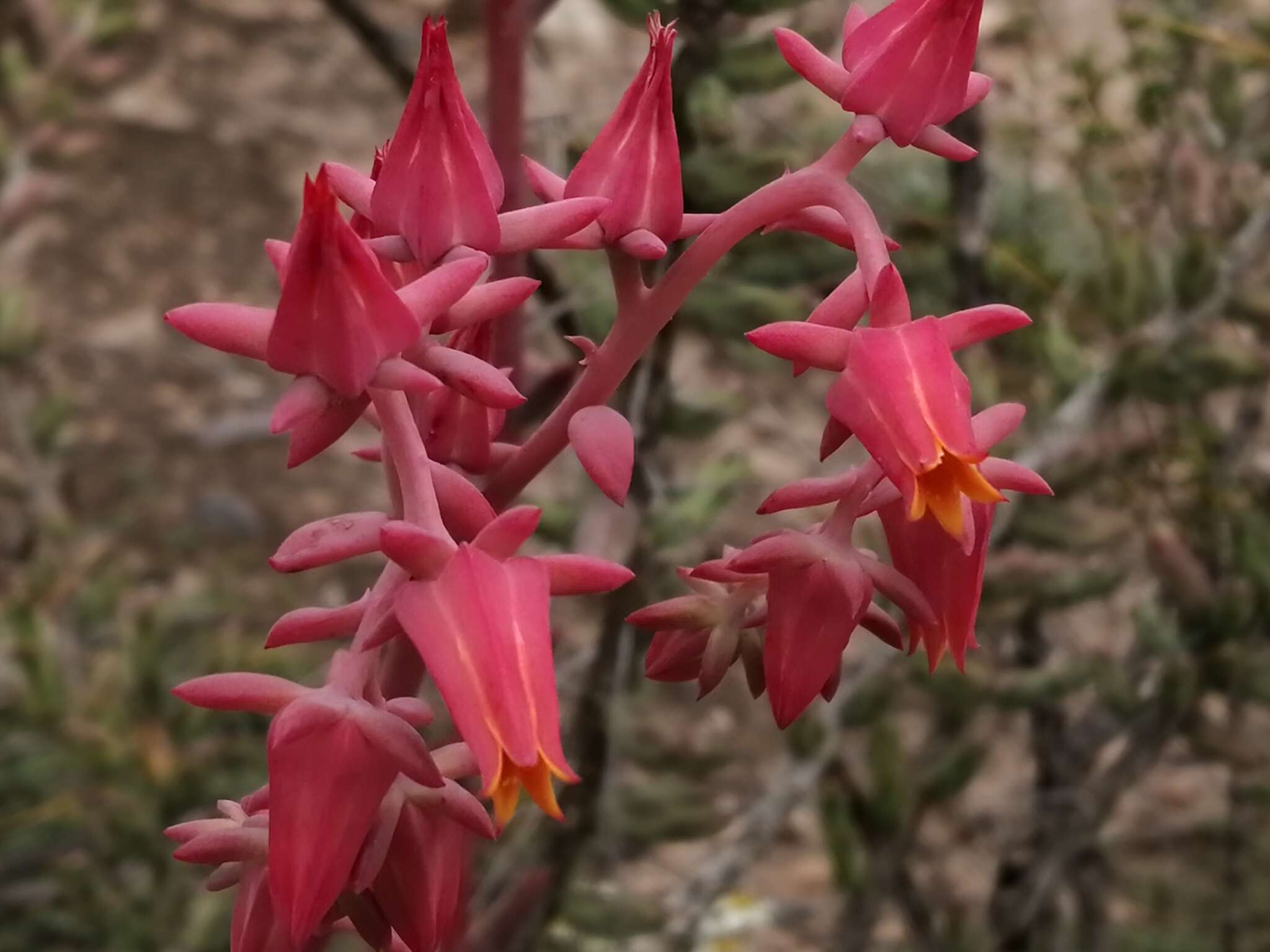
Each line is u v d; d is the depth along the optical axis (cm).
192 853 15
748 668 17
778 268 32
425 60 15
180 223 68
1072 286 35
